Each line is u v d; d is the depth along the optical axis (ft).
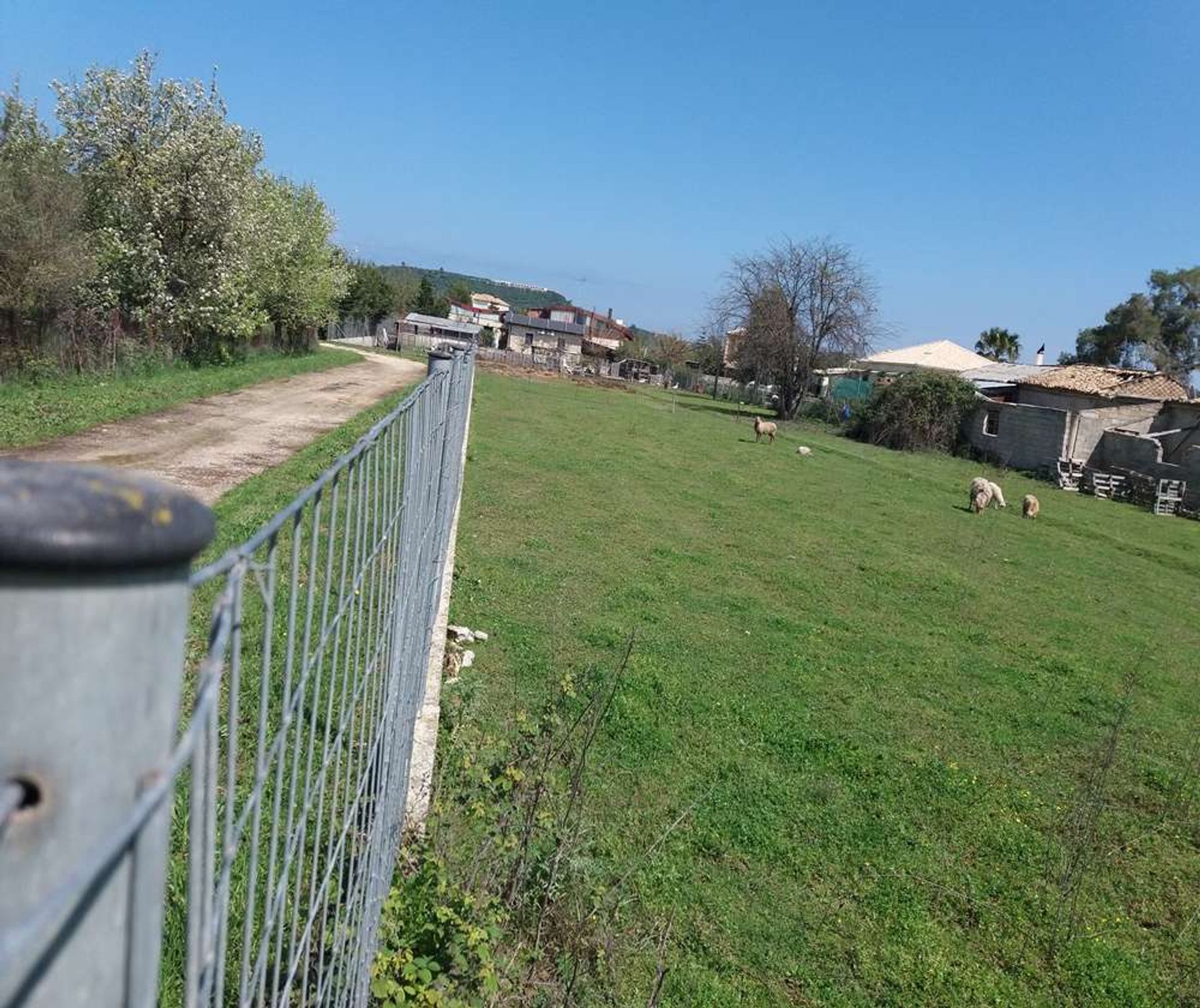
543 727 20.08
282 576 20.47
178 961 9.59
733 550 44.68
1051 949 16.01
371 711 9.29
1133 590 49.55
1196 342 220.84
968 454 115.44
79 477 2.89
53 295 58.34
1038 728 26.35
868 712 25.63
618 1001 12.71
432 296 308.19
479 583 31.42
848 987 14.37
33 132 68.59
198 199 82.89
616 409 119.96
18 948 1.99
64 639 2.72
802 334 144.15
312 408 65.10
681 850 17.11
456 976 11.48
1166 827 21.09
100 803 2.89
